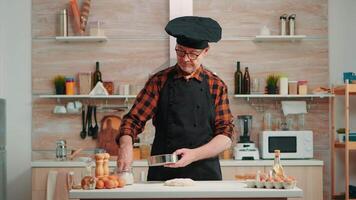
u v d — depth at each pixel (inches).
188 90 124.3
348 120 220.5
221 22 240.2
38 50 239.9
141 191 99.5
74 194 99.3
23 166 238.8
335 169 238.5
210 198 100.9
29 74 239.8
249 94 233.5
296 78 239.9
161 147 126.6
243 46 239.9
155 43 240.8
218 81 127.2
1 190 207.2
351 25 239.9
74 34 239.6
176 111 124.5
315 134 240.4
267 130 234.5
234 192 100.0
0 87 235.6
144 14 240.7
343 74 237.1
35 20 239.8
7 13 239.1
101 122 238.8
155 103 125.6
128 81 240.1
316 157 240.1
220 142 120.0
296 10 239.8
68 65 240.1
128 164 114.5
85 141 238.8
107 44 240.1
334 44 239.9
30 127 239.3
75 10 236.1
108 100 239.9
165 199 101.1
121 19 240.5
